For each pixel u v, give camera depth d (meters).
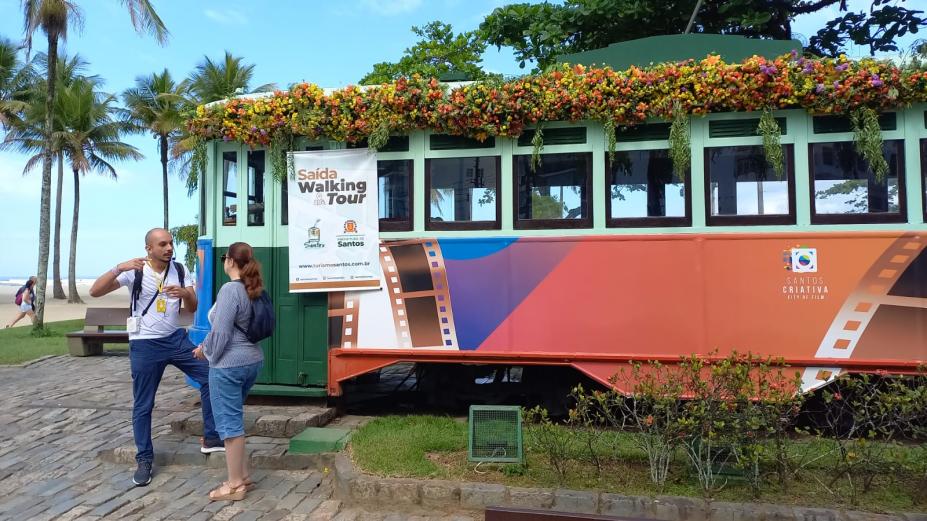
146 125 31.91
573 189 5.50
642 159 5.40
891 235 4.95
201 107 5.98
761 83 5.06
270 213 6.03
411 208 5.78
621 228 5.40
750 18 9.00
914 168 5.02
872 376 4.89
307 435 5.10
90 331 11.33
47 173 15.96
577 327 5.38
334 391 5.79
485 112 5.46
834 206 5.11
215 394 4.31
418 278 5.68
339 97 5.74
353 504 4.14
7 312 28.56
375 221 5.76
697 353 5.14
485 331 5.53
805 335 5.02
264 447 5.13
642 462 4.38
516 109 5.39
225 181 6.18
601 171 5.45
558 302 5.41
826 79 4.98
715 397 3.93
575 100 5.31
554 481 4.08
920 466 3.85
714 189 5.29
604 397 4.39
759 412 3.93
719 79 5.11
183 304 4.91
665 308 5.23
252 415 5.65
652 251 5.28
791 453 4.29
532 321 5.45
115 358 10.83
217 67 30.30
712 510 3.67
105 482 4.68
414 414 6.07
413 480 4.14
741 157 5.26
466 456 4.60
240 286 4.34
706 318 5.16
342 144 5.92
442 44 16.22
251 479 4.68
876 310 4.93
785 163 5.20
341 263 5.78
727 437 3.92
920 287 4.88
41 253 15.52
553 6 10.79
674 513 3.70
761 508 3.64
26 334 15.00
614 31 10.20
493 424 4.38
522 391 5.97
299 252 5.83
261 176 6.11
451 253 5.63
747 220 5.21
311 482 4.60
